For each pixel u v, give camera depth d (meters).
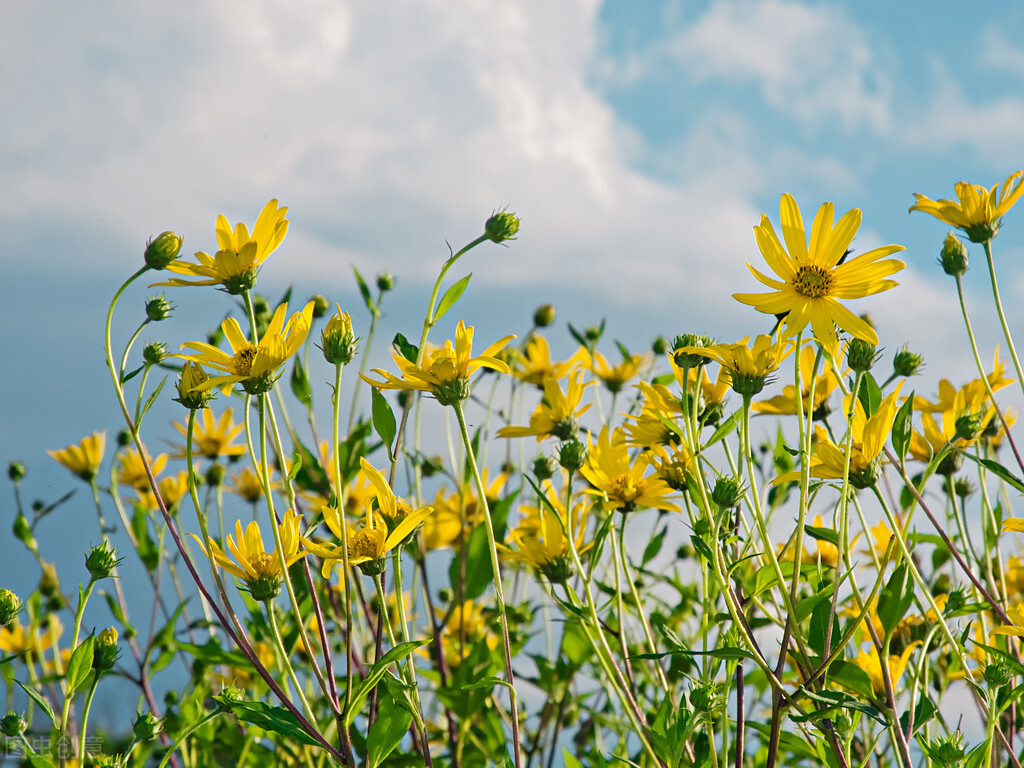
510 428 1.05
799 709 0.84
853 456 0.86
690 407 0.97
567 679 1.14
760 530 0.87
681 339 0.92
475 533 1.13
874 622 0.99
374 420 0.95
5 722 0.96
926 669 0.93
